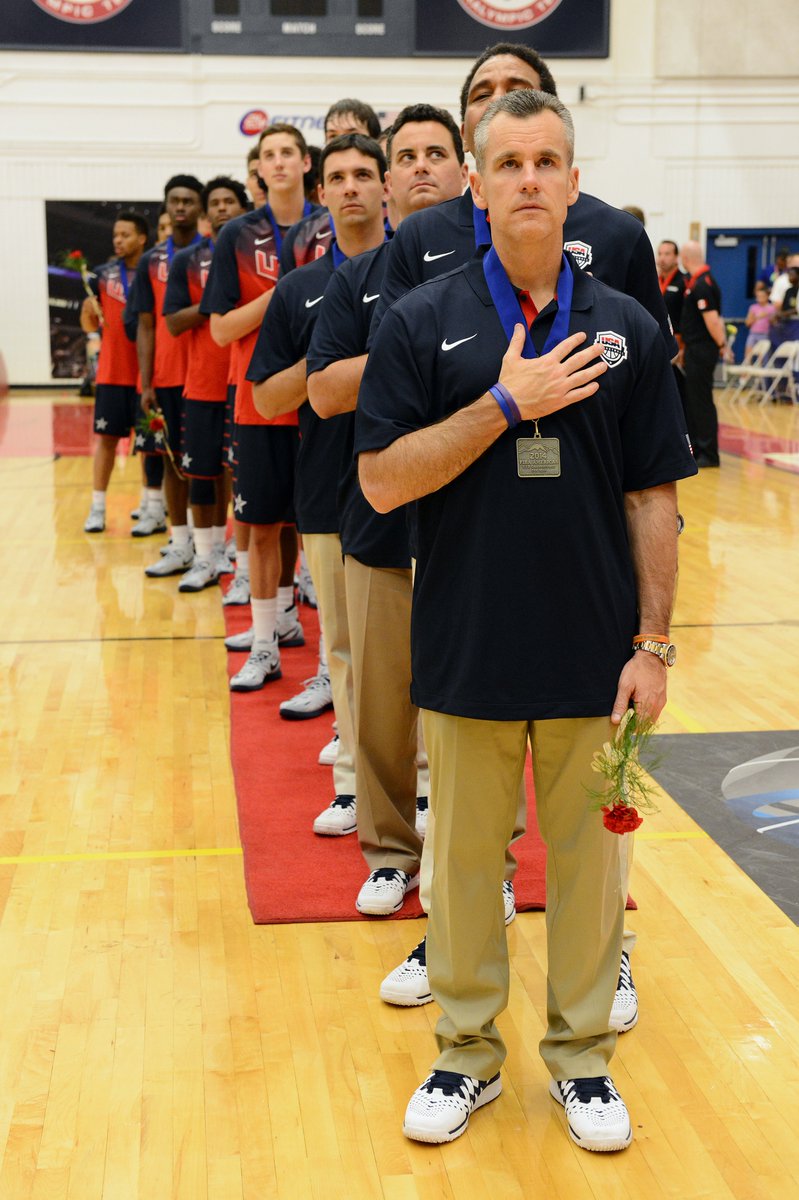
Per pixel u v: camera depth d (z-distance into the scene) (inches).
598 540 79.6
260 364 137.4
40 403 602.5
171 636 212.4
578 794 83.0
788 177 646.5
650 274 102.0
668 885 121.7
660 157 639.8
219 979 105.4
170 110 617.9
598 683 80.6
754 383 604.7
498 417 75.7
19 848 131.2
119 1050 95.1
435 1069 87.9
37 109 616.1
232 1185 80.4
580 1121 83.9
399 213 118.6
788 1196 79.4
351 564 114.9
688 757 155.0
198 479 238.7
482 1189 80.1
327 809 135.0
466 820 83.8
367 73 614.2
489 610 79.6
